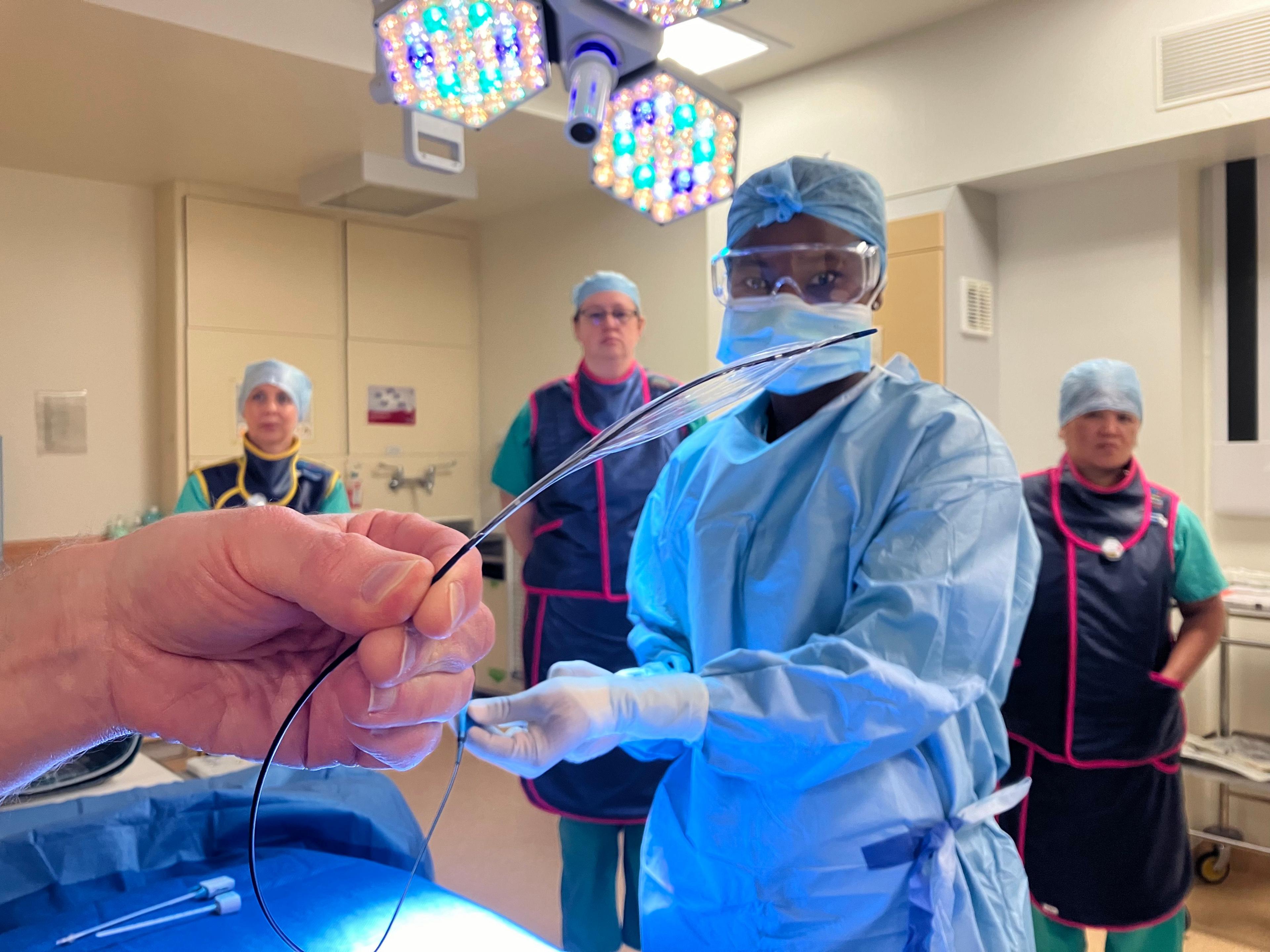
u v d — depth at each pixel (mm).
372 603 388
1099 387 2246
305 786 1229
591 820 2109
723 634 1147
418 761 443
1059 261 3135
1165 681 2096
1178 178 2854
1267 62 2455
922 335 3117
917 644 973
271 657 474
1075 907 2061
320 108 3236
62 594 458
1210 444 2971
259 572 419
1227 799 2891
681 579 1277
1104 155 2779
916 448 1086
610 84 1162
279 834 1144
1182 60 2592
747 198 1231
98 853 1047
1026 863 2123
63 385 3957
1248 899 2783
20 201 3861
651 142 1261
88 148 3635
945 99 3064
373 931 869
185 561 433
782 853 1021
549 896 2668
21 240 3863
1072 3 2793
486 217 4914
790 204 1183
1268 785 2508
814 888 1003
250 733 463
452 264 4977
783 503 1160
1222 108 2529
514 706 908
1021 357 3244
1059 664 2119
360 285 4617
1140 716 2080
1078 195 3076
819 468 1153
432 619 386
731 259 1263
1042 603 2164
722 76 3504
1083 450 2275
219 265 4164
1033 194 3184
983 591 1001
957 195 3072
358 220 4609
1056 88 2830
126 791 1171
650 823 1258
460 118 1269
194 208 4094
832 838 996
